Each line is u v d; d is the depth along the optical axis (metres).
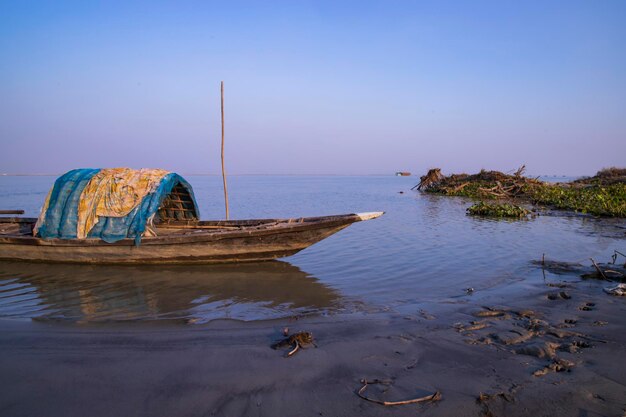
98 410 3.74
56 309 6.96
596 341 4.99
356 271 9.38
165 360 4.74
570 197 24.08
